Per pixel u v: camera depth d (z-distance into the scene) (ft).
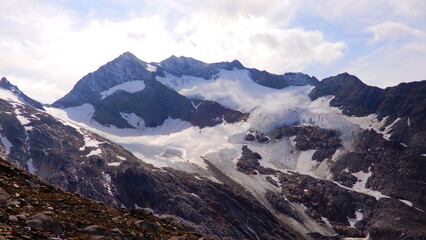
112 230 82.43
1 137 621.72
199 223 517.14
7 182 91.71
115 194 547.49
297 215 629.51
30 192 91.40
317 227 609.01
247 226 560.61
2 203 79.87
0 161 103.65
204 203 571.69
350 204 652.48
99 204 101.65
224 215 563.89
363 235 594.65
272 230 573.33
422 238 550.77
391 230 578.25
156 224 97.45
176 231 98.99
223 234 506.89
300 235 583.99
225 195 614.34
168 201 548.31
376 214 626.23
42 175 575.79
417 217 603.67
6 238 63.67
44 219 75.00
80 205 94.32
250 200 632.38
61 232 75.66
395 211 620.90
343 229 602.85
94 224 84.23
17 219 73.10
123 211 101.86
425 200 639.76
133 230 88.02
